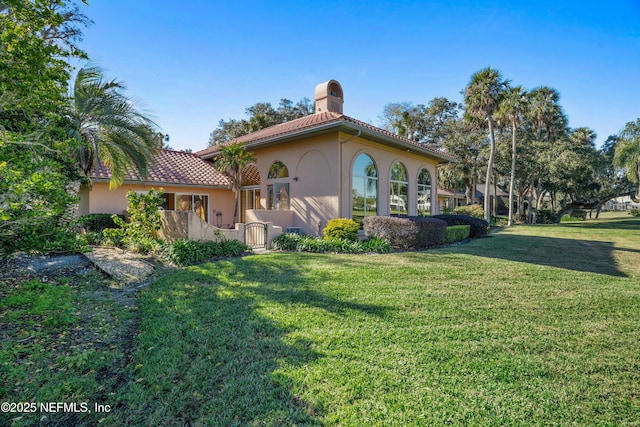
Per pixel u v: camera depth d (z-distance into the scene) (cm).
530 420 285
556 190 3778
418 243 1268
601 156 3912
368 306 565
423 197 2086
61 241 601
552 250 1294
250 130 3309
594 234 2017
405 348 411
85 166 1233
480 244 1472
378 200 1658
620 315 545
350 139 1422
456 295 641
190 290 644
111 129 1232
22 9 620
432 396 314
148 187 1625
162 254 960
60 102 834
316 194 1490
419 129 4144
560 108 3712
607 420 288
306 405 299
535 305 590
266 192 1745
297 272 801
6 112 705
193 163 2011
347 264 902
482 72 2608
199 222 1033
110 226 1414
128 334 457
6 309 530
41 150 648
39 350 399
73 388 326
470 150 3534
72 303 571
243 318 499
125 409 297
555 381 346
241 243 1098
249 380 336
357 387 325
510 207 3072
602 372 366
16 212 502
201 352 393
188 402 303
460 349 412
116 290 663
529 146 3400
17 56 593
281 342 420
